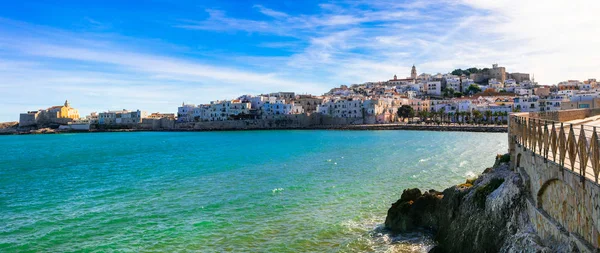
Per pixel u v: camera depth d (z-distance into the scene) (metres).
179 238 31.19
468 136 136.50
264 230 33.00
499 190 24.38
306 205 40.28
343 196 43.62
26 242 30.36
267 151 98.88
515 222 22.09
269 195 44.81
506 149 87.62
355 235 31.77
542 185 19.28
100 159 93.56
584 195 14.41
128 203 42.34
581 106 82.62
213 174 60.88
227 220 35.66
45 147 145.00
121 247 29.30
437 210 31.66
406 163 67.12
